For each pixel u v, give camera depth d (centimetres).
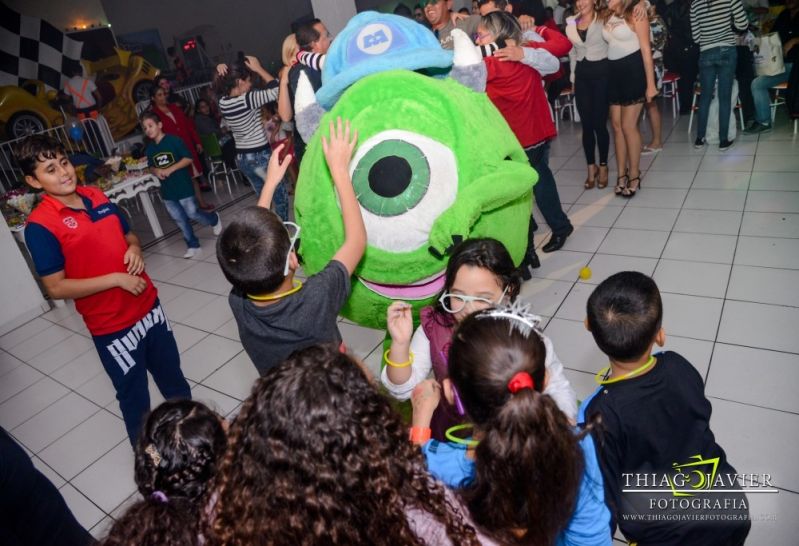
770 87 504
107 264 232
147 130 488
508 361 99
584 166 539
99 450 292
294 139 396
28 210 470
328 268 153
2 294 461
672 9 586
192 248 527
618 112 425
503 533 90
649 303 138
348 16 695
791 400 229
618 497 138
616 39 401
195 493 108
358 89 180
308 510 77
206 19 1250
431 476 91
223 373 334
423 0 877
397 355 148
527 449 83
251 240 141
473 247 144
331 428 80
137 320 245
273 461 80
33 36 935
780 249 334
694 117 600
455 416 141
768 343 262
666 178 468
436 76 201
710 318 288
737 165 462
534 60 320
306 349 94
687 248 357
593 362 275
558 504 88
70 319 463
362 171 172
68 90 904
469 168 173
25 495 141
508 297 148
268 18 1302
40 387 365
